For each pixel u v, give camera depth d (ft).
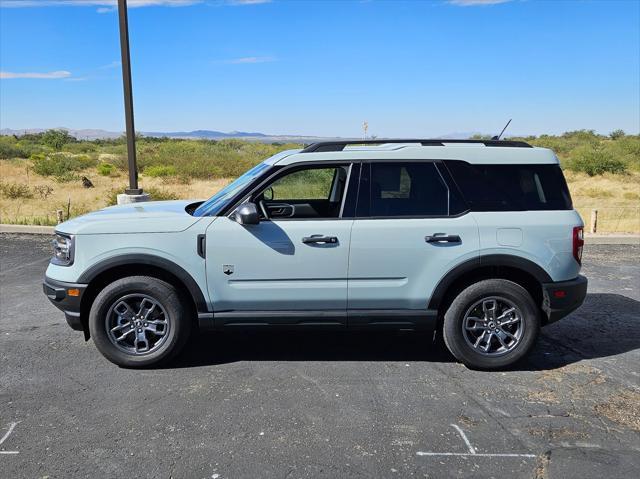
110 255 15.38
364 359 16.85
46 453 11.52
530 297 15.64
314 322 15.79
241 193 15.67
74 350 17.52
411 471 10.90
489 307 15.92
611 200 69.77
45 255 32.07
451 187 15.74
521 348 15.83
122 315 15.74
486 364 15.84
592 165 98.63
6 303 22.79
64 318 20.81
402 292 15.66
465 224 15.51
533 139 206.28
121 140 279.69
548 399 14.19
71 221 16.57
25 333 19.13
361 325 15.88
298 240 15.39
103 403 13.83
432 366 16.37
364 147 16.25
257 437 12.18
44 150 193.26
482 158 15.88
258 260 15.42
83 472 10.83
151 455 11.45
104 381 15.14
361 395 14.34
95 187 82.23
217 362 16.53
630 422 12.96
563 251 15.65
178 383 15.03
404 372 15.89
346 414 13.28
